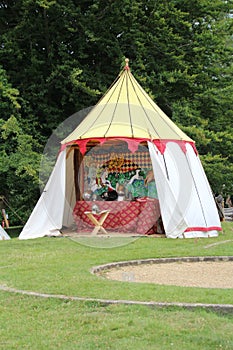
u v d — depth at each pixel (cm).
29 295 642
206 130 1812
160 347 469
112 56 1777
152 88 1795
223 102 1947
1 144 1627
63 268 819
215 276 800
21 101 1739
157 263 927
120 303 592
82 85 1642
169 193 1241
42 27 1738
